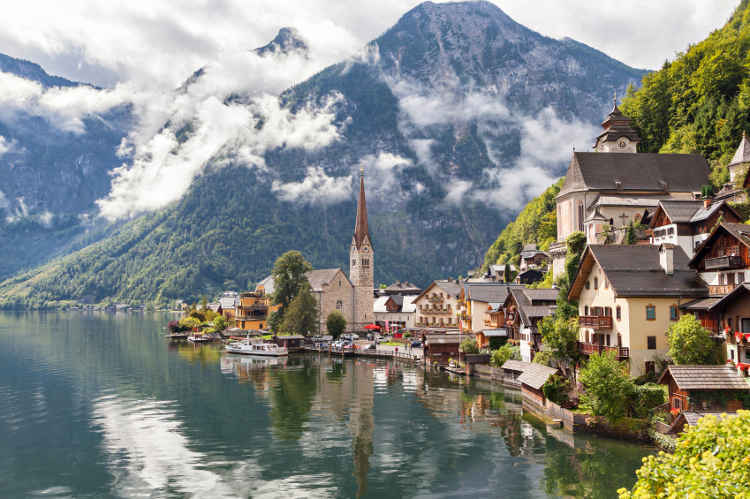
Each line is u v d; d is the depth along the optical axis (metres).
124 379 98.62
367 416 69.38
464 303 128.88
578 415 57.75
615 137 123.44
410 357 120.62
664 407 53.06
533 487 44.94
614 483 44.81
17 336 182.25
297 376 102.12
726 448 19.94
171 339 177.38
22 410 74.06
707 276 60.16
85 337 181.38
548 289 93.56
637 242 84.94
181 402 78.81
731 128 109.62
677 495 17.88
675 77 135.25
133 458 54.06
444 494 44.38
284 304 160.12
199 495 44.91
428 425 64.31
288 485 46.75
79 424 66.75
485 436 58.88
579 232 93.56
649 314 58.84
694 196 94.50
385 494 44.66
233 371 108.81
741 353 50.38
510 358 92.19
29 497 44.94
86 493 45.62
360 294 181.75
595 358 56.47
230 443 58.50
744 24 149.62
